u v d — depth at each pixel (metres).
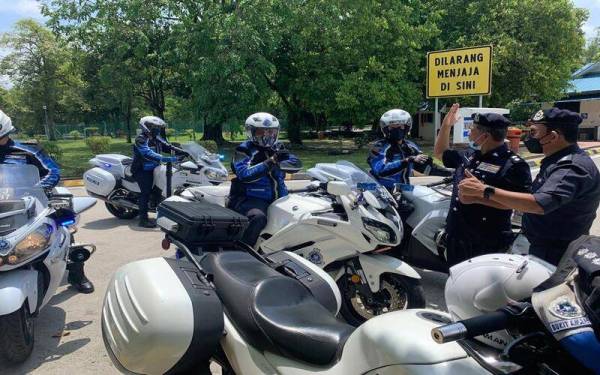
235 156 4.83
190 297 2.67
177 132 49.66
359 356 2.13
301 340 2.40
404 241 5.22
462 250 4.17
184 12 21.28
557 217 3.28
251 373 2.55
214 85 19.80
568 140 3.26
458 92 12.09
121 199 9.16
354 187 4.51
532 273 2.02
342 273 4.47
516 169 3.82
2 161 4.89
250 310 2.61
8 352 3.77
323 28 21.69
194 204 3.72
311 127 40.59
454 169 4.57
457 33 25.36
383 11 21.81
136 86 24.98
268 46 20.55
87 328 4.67
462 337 1.70
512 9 24.80
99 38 21.55
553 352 1.75
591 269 1.60
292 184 13.20
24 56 44.22
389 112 5.34
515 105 29.05
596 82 35.16
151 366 2.61
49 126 48.03
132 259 6.89
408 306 4.25
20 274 3.87
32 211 4.07
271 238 4.62
